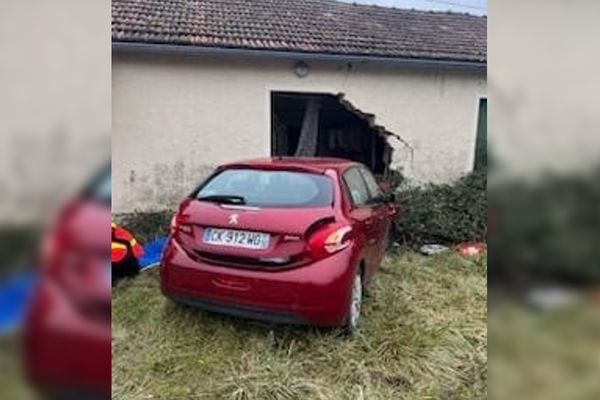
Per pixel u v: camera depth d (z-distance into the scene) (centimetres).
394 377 338
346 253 367
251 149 813
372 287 507
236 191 398
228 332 389
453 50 933
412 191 835
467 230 695
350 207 403
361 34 940
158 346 366
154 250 600
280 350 363
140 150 765
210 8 926
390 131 888
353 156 1071
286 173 409
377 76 870
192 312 418
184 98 778
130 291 471
